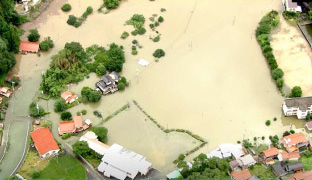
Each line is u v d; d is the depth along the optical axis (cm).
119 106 17375
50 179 14588
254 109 17162
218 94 17775
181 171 14525
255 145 15762
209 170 14112
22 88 18075
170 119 16838
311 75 18462
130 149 15800
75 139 16162
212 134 16250
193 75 18562
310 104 16588
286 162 15075
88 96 17438
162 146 15900
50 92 17738
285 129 16438
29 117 16925
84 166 15138
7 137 16125
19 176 14588
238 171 14650
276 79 18100
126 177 14738
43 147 15338
